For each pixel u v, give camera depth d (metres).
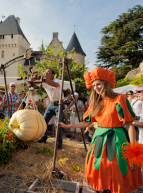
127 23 31.45
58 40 31.89
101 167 1.57
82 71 12.55
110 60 32.50
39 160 2.55
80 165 2.66
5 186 1.86
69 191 1.97
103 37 33.12
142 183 1.69
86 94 13.54
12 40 37.28
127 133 1.70
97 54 32.72
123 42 30.95
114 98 1.69
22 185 1.89
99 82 1.72
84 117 2.03
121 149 1.55
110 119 1.66
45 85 3.48
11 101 4.68
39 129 2.62
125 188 1.51
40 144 3.39
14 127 2.64
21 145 2.83
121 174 1.50
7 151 2.37
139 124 2.66
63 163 2.41
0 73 35.88
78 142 4.46
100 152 1.64
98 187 1.58
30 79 2.67
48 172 2.12
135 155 1.47
